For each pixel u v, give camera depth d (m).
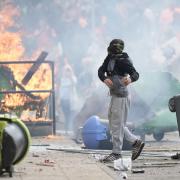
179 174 19.80
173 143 34.62
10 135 17.98
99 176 18.59
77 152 26.95
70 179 17.94
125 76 22.52
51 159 23.61
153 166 21.84
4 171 18.42
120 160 20.91
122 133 22.64
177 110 25.00
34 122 39.66
